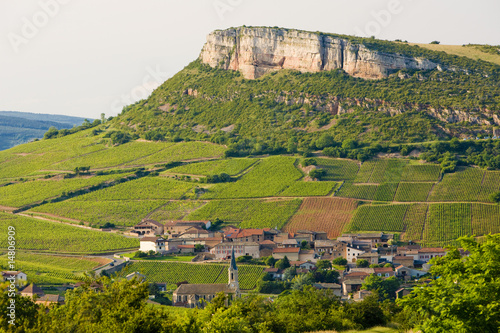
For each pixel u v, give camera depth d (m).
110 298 78.06
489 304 61.12
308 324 104.25
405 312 106.56
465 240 72.25
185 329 77.81
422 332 68.62
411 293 72.00
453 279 69.50
